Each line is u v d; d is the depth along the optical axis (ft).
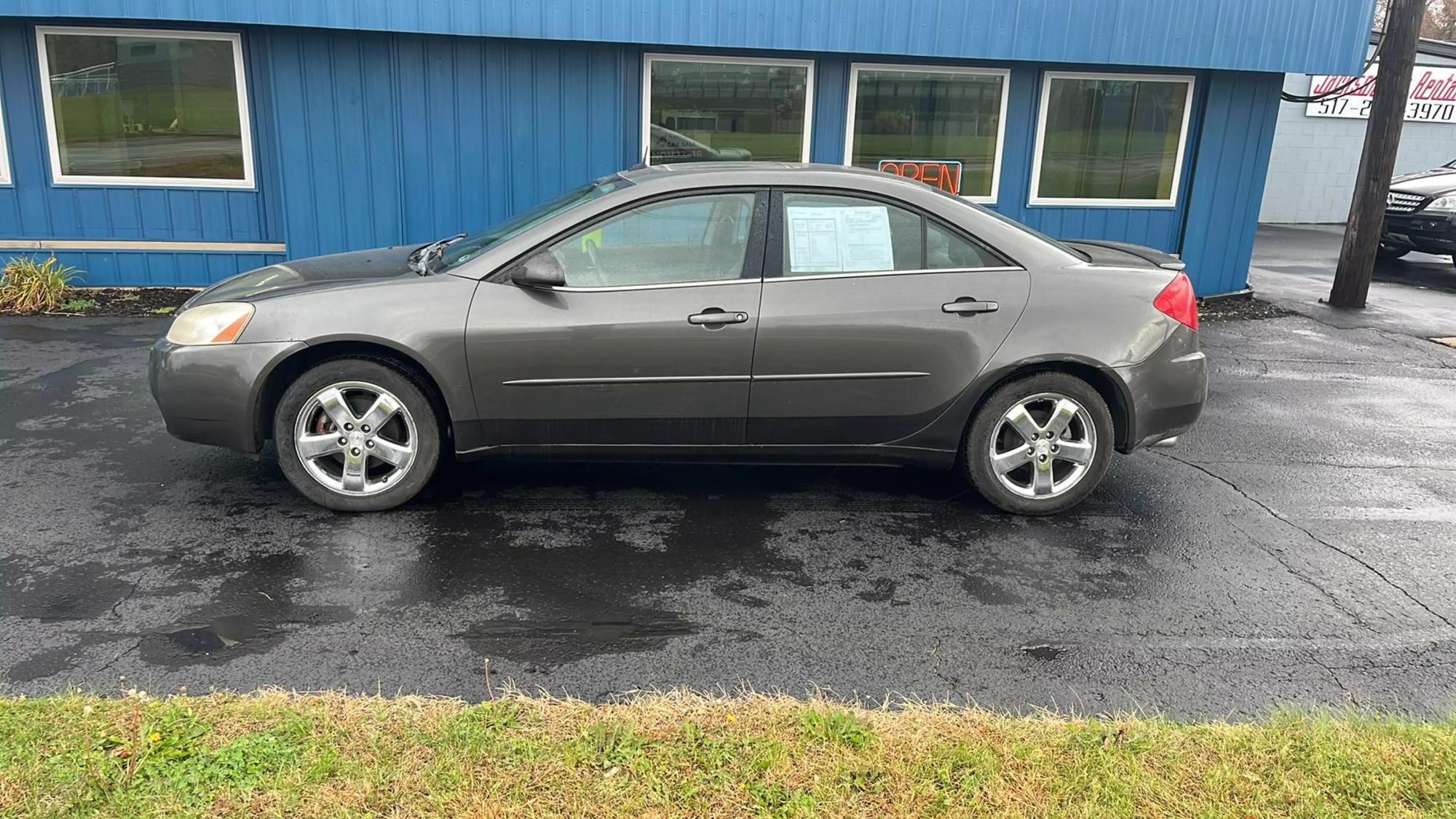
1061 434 15.20
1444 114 61.67
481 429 14.47
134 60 28.86
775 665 10.94
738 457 15.11
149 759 8.50
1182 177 33.45
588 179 30.78
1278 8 30.55
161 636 11.16
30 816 7.73
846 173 14.88
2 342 24.47
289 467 14.58
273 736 8.91
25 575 12.54
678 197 14.33
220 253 30.45
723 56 30.45
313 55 28.37
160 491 15.51
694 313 14.11
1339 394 23.71
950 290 14.51
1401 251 44.06
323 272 15.33
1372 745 9.25
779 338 14.23
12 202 29.35
